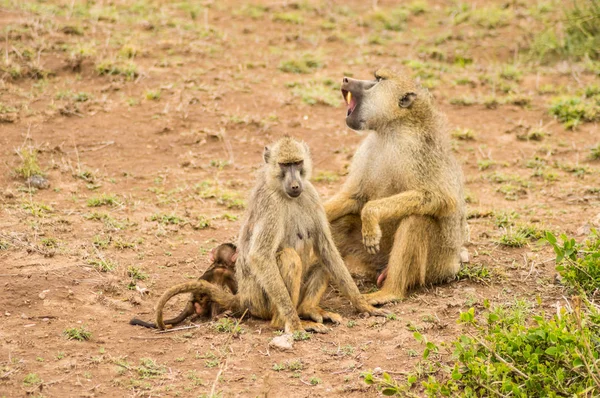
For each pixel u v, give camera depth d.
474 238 12.97
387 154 11.62
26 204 13.33
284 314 9.95
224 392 8.49
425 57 21.70
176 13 23.20
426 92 11.71
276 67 20.23
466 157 16.53
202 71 19.31
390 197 11.15
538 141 17.34
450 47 22.45
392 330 9.92
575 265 10.48
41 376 8.71
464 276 11.62
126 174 15.00
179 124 16.94
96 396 8.40
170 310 10.78
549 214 13.80
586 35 21.81
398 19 24.31
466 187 15.28
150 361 9.13
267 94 18.67
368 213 10.99
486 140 17.34
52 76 18.28
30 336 9.59
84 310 10.40
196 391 8.55
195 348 9.52
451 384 8.27
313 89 18.91
